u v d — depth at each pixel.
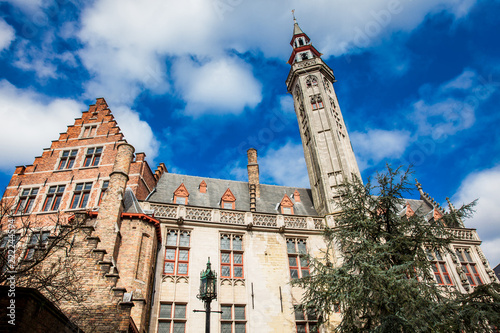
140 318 13.76
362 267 12.65
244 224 20.78
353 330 12.70
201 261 18.86
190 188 24.94
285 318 18.12
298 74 31.72
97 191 21.05
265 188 27.62
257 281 19.00
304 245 21.56
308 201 27.27
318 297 13.85
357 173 25.69
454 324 11.24
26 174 22.31
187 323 16.77
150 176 23.55
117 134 23.84
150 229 16.91
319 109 29.06
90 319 10.75
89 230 12.85
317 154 26.56
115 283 11.72
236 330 17.36
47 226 19.47
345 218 15.44
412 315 10.92
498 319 11.30
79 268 11.81
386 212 15.08
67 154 23.31
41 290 10.32
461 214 13.92
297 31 36.56
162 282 17.55
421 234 14.04
